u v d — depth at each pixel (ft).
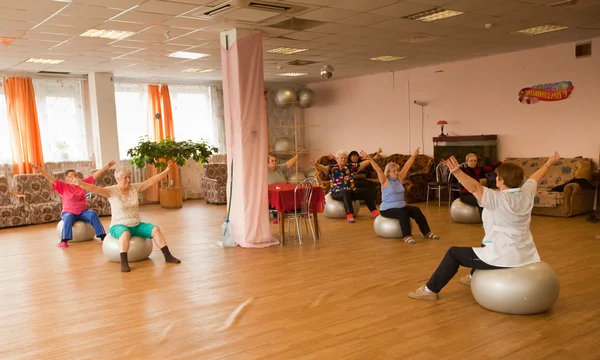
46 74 35.99
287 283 16.43
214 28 22.36
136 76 38.86
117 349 11.53
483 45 29.27
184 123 42.80
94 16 19.93
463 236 23.06
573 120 29.19
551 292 12.34
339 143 45.29
